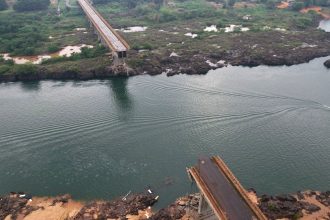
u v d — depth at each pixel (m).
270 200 91.38
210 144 117.19
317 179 101.88
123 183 101.62
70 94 158.12
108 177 104.12
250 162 108.69
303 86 161.75
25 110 143.75
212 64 189.25
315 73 179.12
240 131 123.81
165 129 125.94
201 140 119.31
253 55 195.75
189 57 196.38
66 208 92.88
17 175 106.19
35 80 175.62
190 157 111.06
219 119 130.62
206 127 126.31
